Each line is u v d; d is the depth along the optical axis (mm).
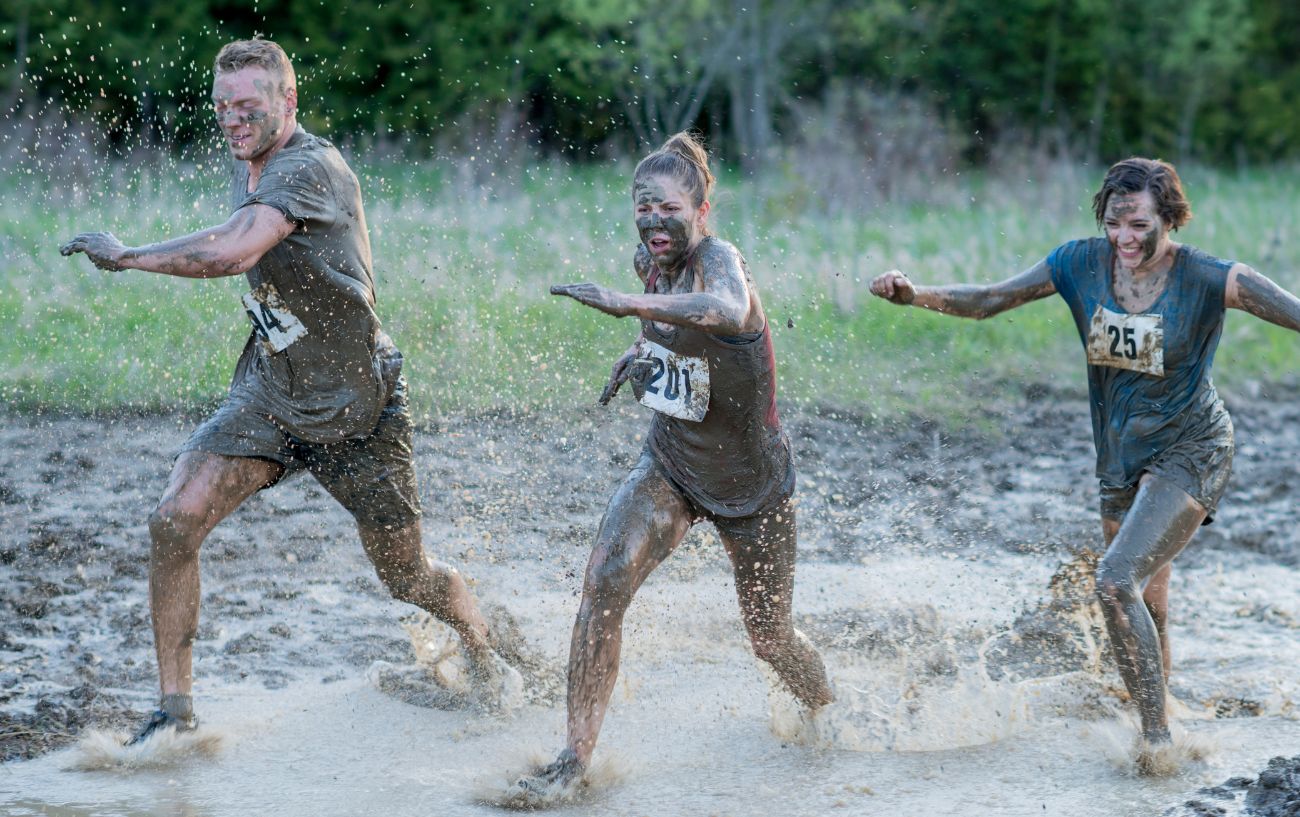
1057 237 33688
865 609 12555
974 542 14953
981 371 22578
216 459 9602
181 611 9523
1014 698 10359
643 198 8969
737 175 44656
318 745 9688
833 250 29656
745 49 46750
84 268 24750
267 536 14758
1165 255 9766
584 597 9023
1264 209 41625
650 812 8609
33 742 9609
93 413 18797
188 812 8547
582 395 19469
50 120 39156
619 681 10977
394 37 48562
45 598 12664
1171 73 62062
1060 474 17797
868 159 43781
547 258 26672
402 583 10266
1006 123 58844
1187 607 13109
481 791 8875
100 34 43844
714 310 8102
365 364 9742
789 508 9516
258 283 9617
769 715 10359
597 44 48531
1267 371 24062
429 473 16281
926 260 29656
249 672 11117
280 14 48719
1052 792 8922
